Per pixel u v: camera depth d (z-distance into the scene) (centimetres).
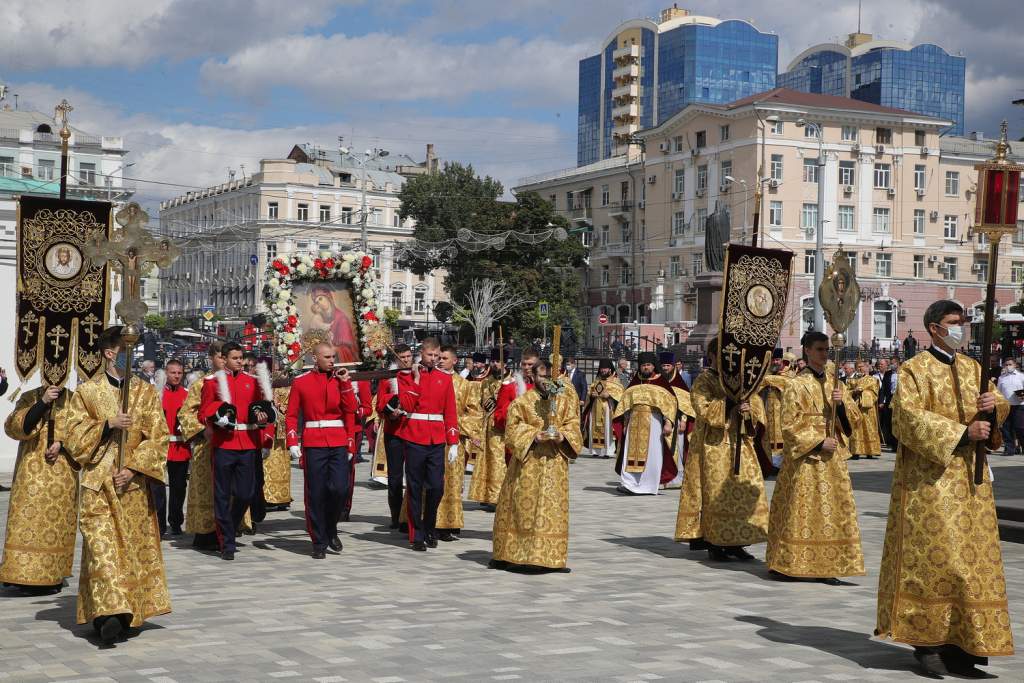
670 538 1266
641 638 771
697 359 3662
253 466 1152
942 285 6962
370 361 1378
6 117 7569
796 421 995
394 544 1223
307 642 754
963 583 682
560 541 1042
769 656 724
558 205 8500
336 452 1136
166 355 4612
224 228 9081
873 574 1045
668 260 7288
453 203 6712
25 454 888
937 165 6938
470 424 1510
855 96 12812
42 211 865
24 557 877
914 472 707
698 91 12269
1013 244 7225
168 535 1295
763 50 12488
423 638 768
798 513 997
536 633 785
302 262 1352
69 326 869
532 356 1510
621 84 12988
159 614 785
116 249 788
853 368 2822
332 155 10306
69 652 727
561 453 1052
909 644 698
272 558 1127
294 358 1344
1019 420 2520
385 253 9812
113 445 771
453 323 6681
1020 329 4575
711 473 1113
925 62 12594
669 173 7281
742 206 6606
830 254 6638
